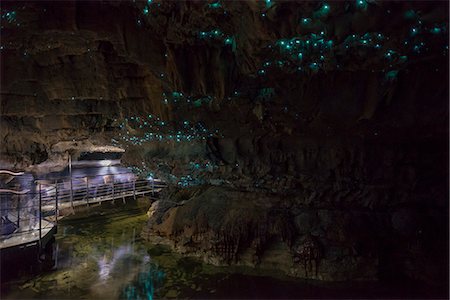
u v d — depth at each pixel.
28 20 4.67
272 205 9.00
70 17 4.73
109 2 4.74
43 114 7.79
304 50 4.87
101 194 15.65
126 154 11.59
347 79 6.24
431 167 7.97
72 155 13.19
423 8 3.80
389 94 6.28
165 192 12.47
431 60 5.42
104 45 6.15
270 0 3.75
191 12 4.41
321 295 7.00
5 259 7.70
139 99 7.70
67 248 10.05
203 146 9.27
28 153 9.55
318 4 3.78
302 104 6.81
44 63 6.44
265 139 8.76
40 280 7.87
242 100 7.05
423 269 7.51
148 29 5.18
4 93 7.04
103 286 7.58
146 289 7.42
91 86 7.11
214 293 7.22
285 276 7.95
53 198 13.20
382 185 8.15
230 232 8.63
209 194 10.09
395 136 7.70
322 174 8.43
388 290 7.13
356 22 4.03
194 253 9.40
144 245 10.33
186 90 5.70
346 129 7.59
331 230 8.00
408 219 7.77
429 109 6.47
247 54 5.04
